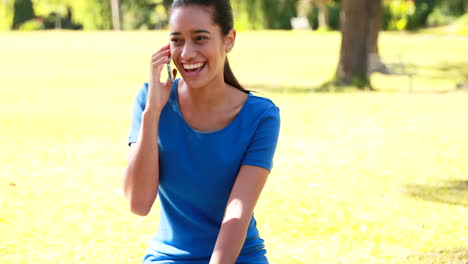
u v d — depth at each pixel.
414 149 8.65
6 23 49.25
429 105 12.75
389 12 45.75
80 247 4.64
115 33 39.59
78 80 18.19
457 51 29.42
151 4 54.53
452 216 5.69
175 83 2.62
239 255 2.62
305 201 6.06
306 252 4.67
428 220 5.55
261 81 18.64
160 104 2.50
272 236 5.03
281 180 6.88
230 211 2.46
